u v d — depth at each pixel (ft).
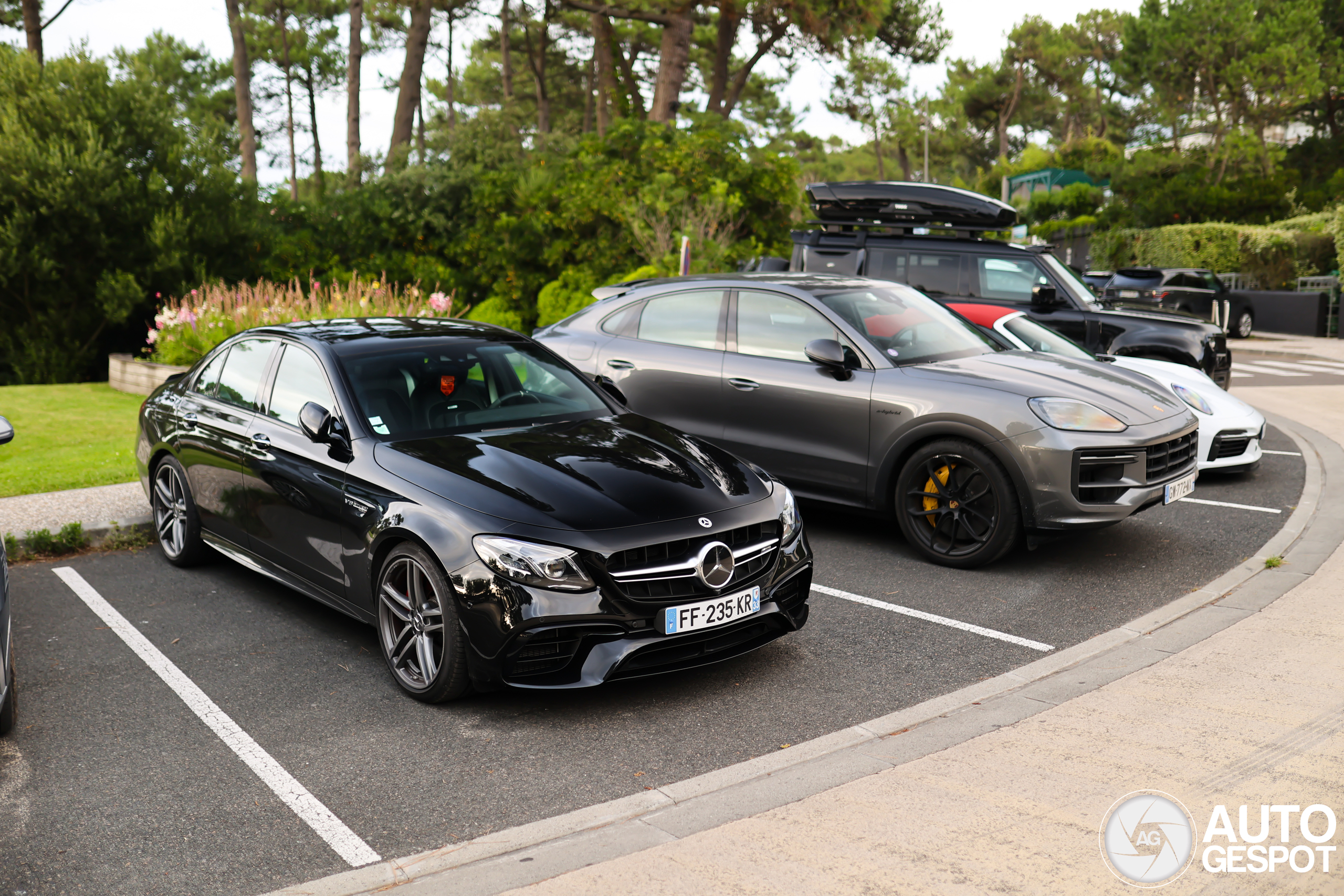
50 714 13.75
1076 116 242.37
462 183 69.56
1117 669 14.61
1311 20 126.11
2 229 55.57
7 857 10.34
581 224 65.92
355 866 10.11
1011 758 11.91
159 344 44.93
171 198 61.87
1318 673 14.03
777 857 9.91
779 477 21.76
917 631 16.58
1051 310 32.53
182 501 19.77
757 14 89.30
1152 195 120.57
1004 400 18.88
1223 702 13.21
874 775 11.66
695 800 11.24
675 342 23.48
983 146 257.14
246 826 10.90
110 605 18.08
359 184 74.59
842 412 20.67
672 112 86.79
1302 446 32.60
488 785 11.76
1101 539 21.84
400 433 15.65
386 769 12.17
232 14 95.71
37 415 37.47
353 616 15.38
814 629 16.80
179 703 14.10
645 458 14.98
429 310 46.09
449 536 13.28
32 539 20.83
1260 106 127.75
